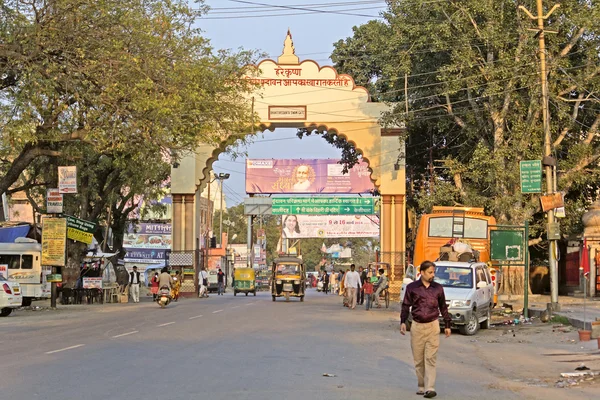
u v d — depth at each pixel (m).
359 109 40.66
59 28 23.67
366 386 10.71
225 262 74.69
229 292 68.12
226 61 31.17
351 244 104.56
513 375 13.16
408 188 44.72
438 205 35.56
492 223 30.09
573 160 32.75
